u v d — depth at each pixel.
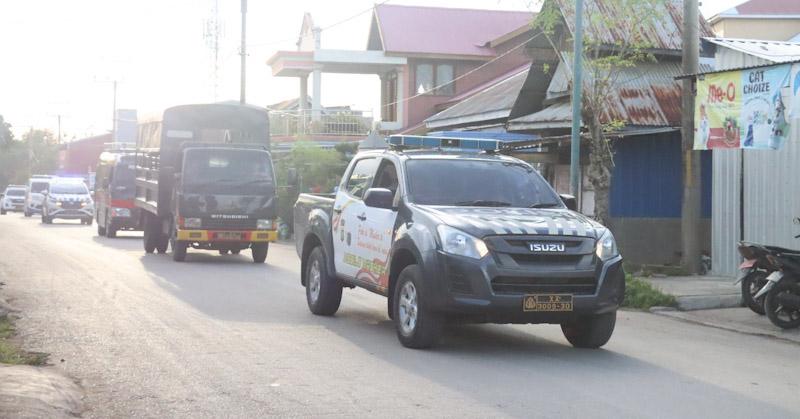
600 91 18.28
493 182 11.43
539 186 11.62
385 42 41.94
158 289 16.08
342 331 11.68
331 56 41.97
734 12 38.41
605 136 19.72
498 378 8.87
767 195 18.17
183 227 21.92
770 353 10.91
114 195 32.31
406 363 9.56
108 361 9.49
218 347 10.35
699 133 16.03
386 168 11.90
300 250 14.12
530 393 8.21
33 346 10.32
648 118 20.73
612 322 10.47
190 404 7.72
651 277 18.78
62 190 46.34
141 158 27.22
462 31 43.34
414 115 42.28
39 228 40.50
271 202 22.62
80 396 7.99
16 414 7.03
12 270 19.14
